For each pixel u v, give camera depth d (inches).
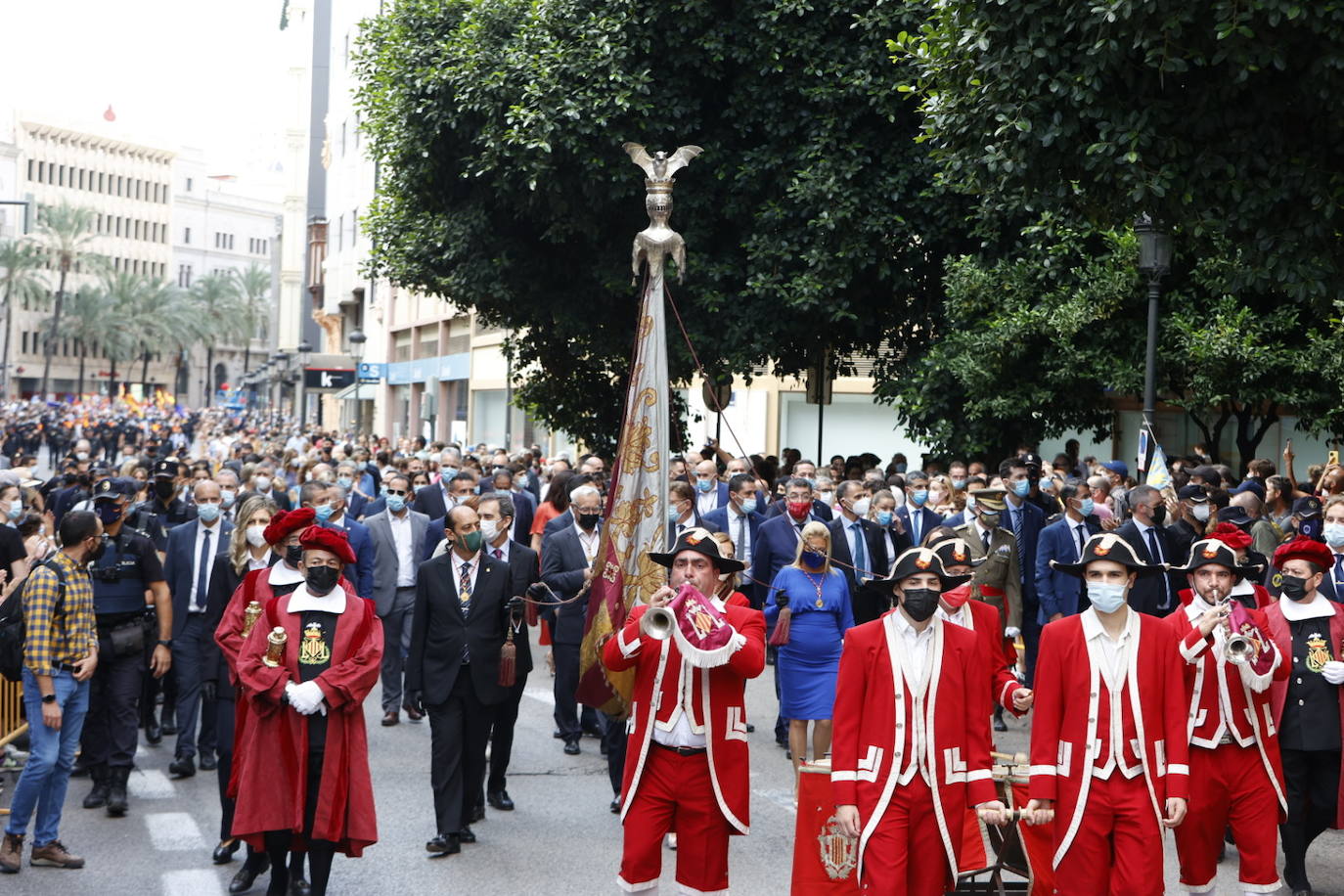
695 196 794.2
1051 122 416.2
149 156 5689.0
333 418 3174.2
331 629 294.0
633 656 259.4
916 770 242.2
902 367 836.0
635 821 259.6
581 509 459.2
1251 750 285.7
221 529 432.8
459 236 840.9
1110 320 716.7
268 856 324.5
